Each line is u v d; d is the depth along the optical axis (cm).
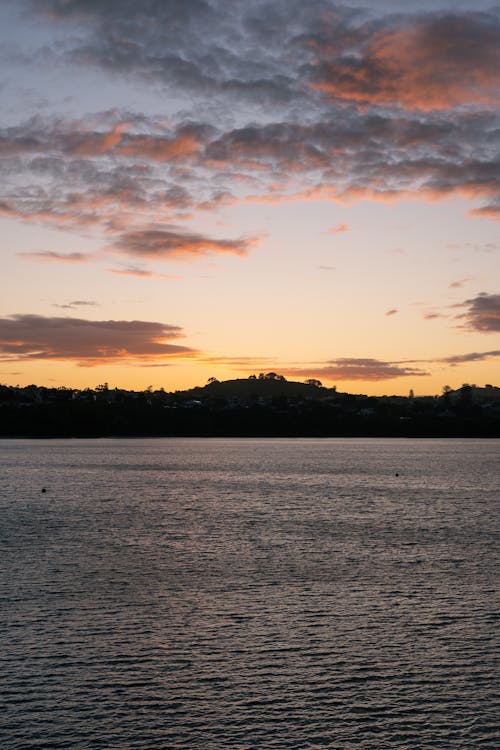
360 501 9206
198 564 4881
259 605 3831
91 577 4444
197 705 2648
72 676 2861
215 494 10075
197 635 3341
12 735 2423
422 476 13825
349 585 4297
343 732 2477
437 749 2381
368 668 2986
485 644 3259
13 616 3569
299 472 14775
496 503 9031
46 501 8938
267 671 2945
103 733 2445
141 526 6731
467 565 4912
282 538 6047
